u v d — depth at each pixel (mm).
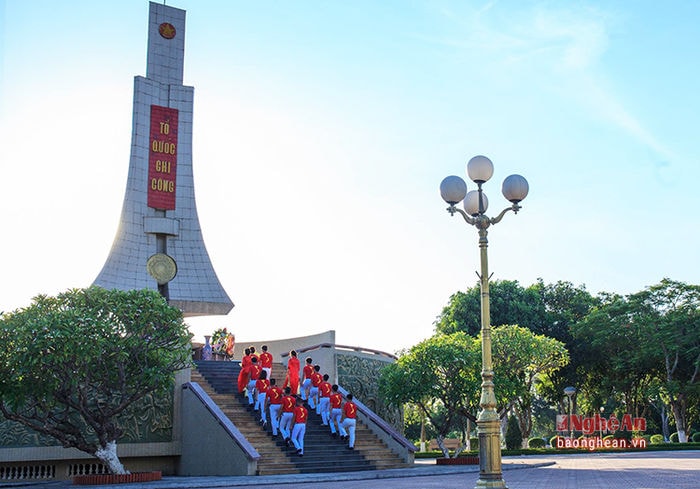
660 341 47875
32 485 22719
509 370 39281
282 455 24578
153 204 44250
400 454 27250
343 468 24859
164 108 45406
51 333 20469
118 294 22969
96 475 21672
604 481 18875
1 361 21516
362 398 37281
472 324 57375
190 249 44875
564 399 59719
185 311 44125
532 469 25531
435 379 30859
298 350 37938
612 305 51375
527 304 58031
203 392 27391
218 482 20328
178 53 46469
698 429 66438
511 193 13844
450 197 13711
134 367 23125
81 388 22516
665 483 17734
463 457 29562
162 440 27656
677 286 49125
